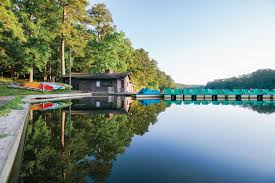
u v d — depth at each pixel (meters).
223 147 6.28
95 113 13.80
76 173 4.33
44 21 31.84
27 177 4.14
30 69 31.39
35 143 6.50
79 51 38.16
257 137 7.57
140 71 74.25
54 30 33.06
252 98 35.56
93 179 4.00
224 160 5.13
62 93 27.69
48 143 6.52
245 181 3.93
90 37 44.62
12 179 4.11
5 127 6.18
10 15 20.83
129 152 5.74
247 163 4.90
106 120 11.10
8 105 10.53
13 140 4.89
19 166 4.73
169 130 8.81
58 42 39.88
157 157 5.34
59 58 42.75
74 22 35.88
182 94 34.69
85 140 6.95
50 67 43.69
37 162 4.96
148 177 4.10
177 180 3.96
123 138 7.31
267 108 19.45
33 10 29.81
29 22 28.08
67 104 18.81
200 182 3.87
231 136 7.75
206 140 7.10
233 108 19.27
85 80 41.00
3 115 8.26
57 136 7.42
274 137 7.60
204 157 5.34
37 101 19.66
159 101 28.55
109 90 41.09
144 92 35.62
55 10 32.31
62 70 35.50
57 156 5.39
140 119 11.73
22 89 25.69
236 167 4.66
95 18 51.97
